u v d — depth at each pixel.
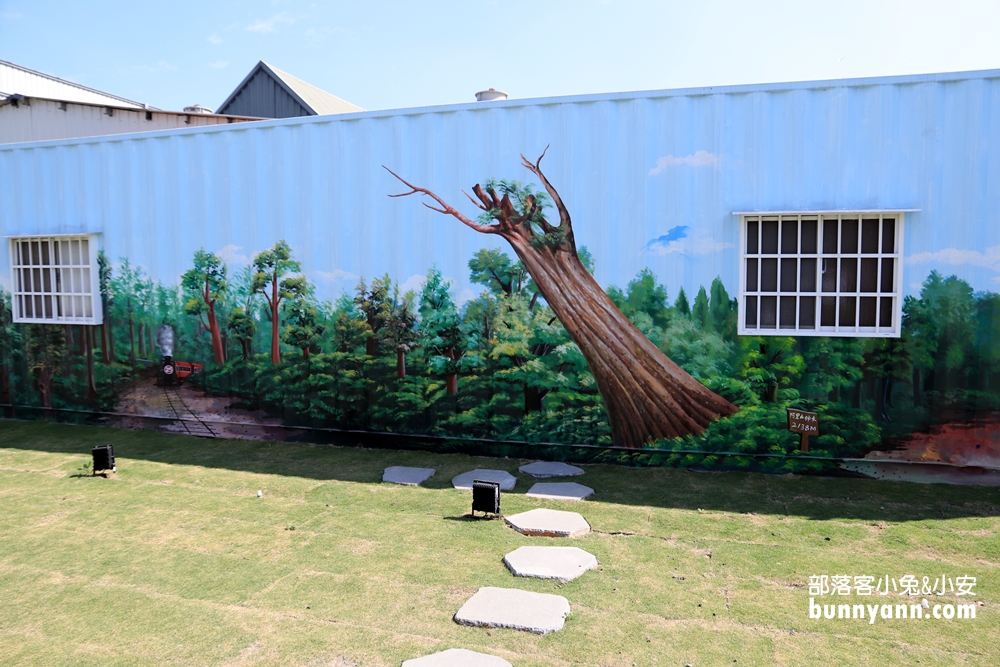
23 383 8.34
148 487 5.79
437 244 6.61
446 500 5.35
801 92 5.69
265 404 7.33
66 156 7.96
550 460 6.43
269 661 3.12
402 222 6.70
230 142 7.25
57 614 3.59
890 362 5.69
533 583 3.86
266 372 7.30
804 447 5.87
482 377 6.56
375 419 6.94
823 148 5.69
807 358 5.82
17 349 8.34
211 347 7.51
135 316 7.80
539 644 3.22
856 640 3.25
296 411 7.21
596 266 6.20
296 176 7.04
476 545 4.45
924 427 5.66
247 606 3.66
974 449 5.57
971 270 5.51
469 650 3.16
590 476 5.94
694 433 6.07
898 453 5.71
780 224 5.81
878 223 5.65
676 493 5.45
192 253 7.51
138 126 12.80
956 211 5.50
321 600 3.71
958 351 5.57
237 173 7.26
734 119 5.83
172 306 7.63
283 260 7.16
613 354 6.20
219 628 3.42
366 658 3.13
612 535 4.60
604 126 6.10
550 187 6.26
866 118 5.60
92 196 7.89
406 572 4.04
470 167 6.46
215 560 4.26
